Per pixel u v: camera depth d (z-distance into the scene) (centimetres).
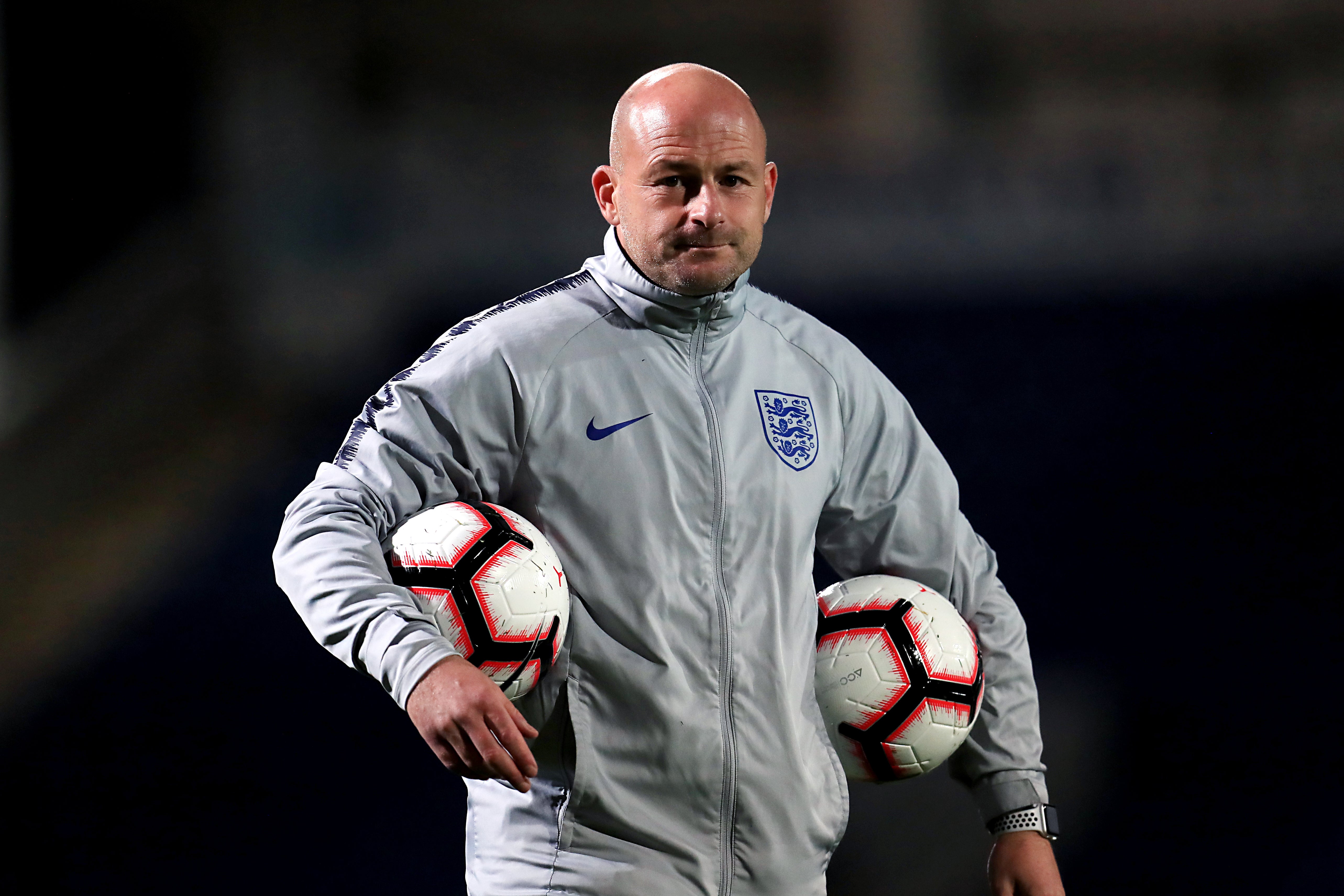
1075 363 3170
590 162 4275
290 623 2233
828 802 802
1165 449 2720
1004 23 4453
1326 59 4353
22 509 2838
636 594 762
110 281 3816
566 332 789
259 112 4162
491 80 4347
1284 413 2856
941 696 827
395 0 4259
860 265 3812
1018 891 862
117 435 3259
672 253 766
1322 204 4009
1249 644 1977
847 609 848
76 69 3978
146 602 2375
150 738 1794
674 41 4462
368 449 768
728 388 809
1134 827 1552
